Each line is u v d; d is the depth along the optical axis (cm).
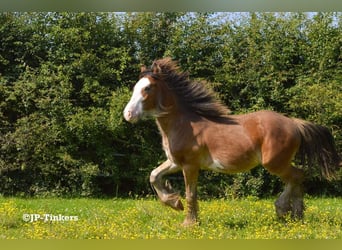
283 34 1367
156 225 845
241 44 1373
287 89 1345
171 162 862
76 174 1350
